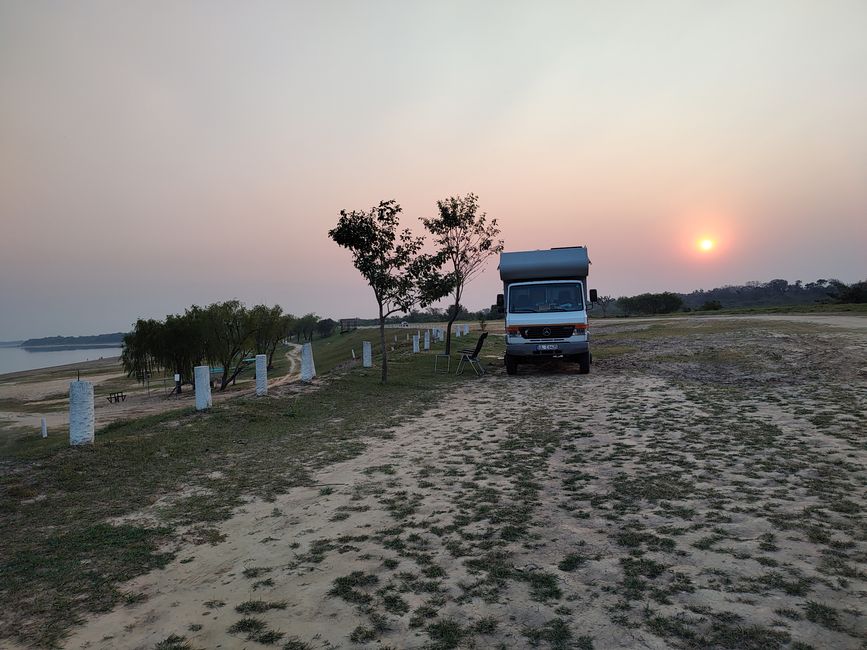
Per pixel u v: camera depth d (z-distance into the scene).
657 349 23.41
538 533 4.80
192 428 9.62
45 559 4.58
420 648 3.15
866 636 3.02
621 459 7.09
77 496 6.25
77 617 3.65
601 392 13.12
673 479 6.12
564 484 6.19
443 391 15.11
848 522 4.66
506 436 8.92
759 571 3.85
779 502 5.22
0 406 45.50
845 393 10.70
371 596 3.79
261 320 44.06
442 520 5.24
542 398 12.80
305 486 6.56
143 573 4.32
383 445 8.66
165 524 5.39
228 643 3.28
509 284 17.95
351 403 13.03
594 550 4.38
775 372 14.55
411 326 74.06
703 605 3.43
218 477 7.00
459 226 23.98
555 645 3.11
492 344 32.97
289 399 12.85
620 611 3.43
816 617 3.22
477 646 3.14
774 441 7.50
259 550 4.71
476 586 3.87
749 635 3.08
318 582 4.05
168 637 3.37
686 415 9.70
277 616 3.58
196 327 41.03
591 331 41.53
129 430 10.07
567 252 17.62
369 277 16.45
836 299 65.19
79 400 8.17
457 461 7.46
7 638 3.39
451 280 17.67
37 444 22.34
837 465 6.27
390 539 4.82
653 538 4.54
